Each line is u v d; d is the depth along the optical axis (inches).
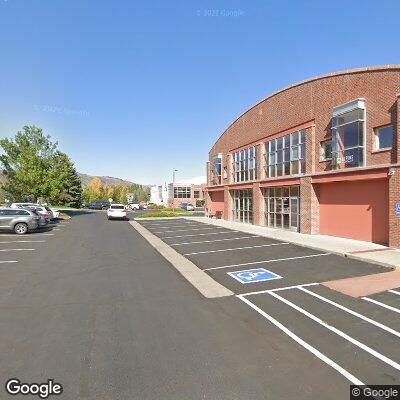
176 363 207.5
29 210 1002.1
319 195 811.4
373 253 534.0
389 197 589.6
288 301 329.1
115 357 215.0
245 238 788.0
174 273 455.2
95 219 1612.9
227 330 258.8
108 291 366.0
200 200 3412.9
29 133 1638.8
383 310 298.4
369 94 663.1
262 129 1073.5
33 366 203.8
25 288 377.1
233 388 181.2
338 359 212.5
